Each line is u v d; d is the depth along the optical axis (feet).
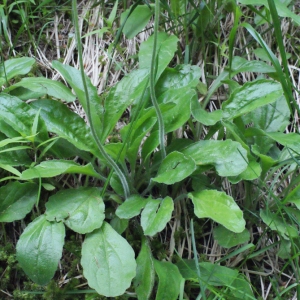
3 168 1.57
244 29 2.01
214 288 1.49
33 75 1.85
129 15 1.86
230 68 1.80
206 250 1.68
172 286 1.46
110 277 1.42
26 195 1.57
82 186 1.64
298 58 2.00
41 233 1.46
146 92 1.67
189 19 1.92
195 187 1.66
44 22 1.98
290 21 2.03
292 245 1.55
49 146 1.57
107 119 1.66
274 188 1.78
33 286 1.54
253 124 1.78
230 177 1.57
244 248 1.52
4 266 1.59
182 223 1.70
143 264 1.50
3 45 1.90
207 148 1.58
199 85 1.84
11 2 1.95
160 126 1.51
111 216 1.62
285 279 1.66
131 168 1.65
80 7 2.03
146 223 1.49
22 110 1.59
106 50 1.94
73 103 1.83
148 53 1.77
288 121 1.74
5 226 1.63
